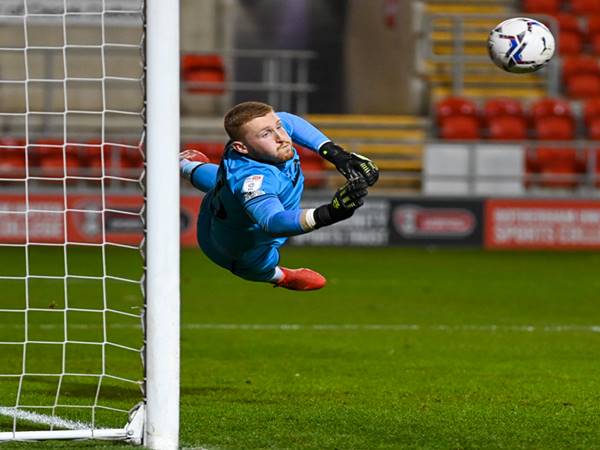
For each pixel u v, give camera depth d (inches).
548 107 3267.7
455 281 2144.4
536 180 2974.9
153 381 735.7
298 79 3597.4
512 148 3011.8
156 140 729.0
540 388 1042.1
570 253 2751.0
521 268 2404.0
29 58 3319.4
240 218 788.0
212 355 1261.1
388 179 3228.3
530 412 912.9
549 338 1421.0
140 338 1400.1
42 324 1526.8
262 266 863.7
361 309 1728.6
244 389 1032.2
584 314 1685.5
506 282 2135.8
